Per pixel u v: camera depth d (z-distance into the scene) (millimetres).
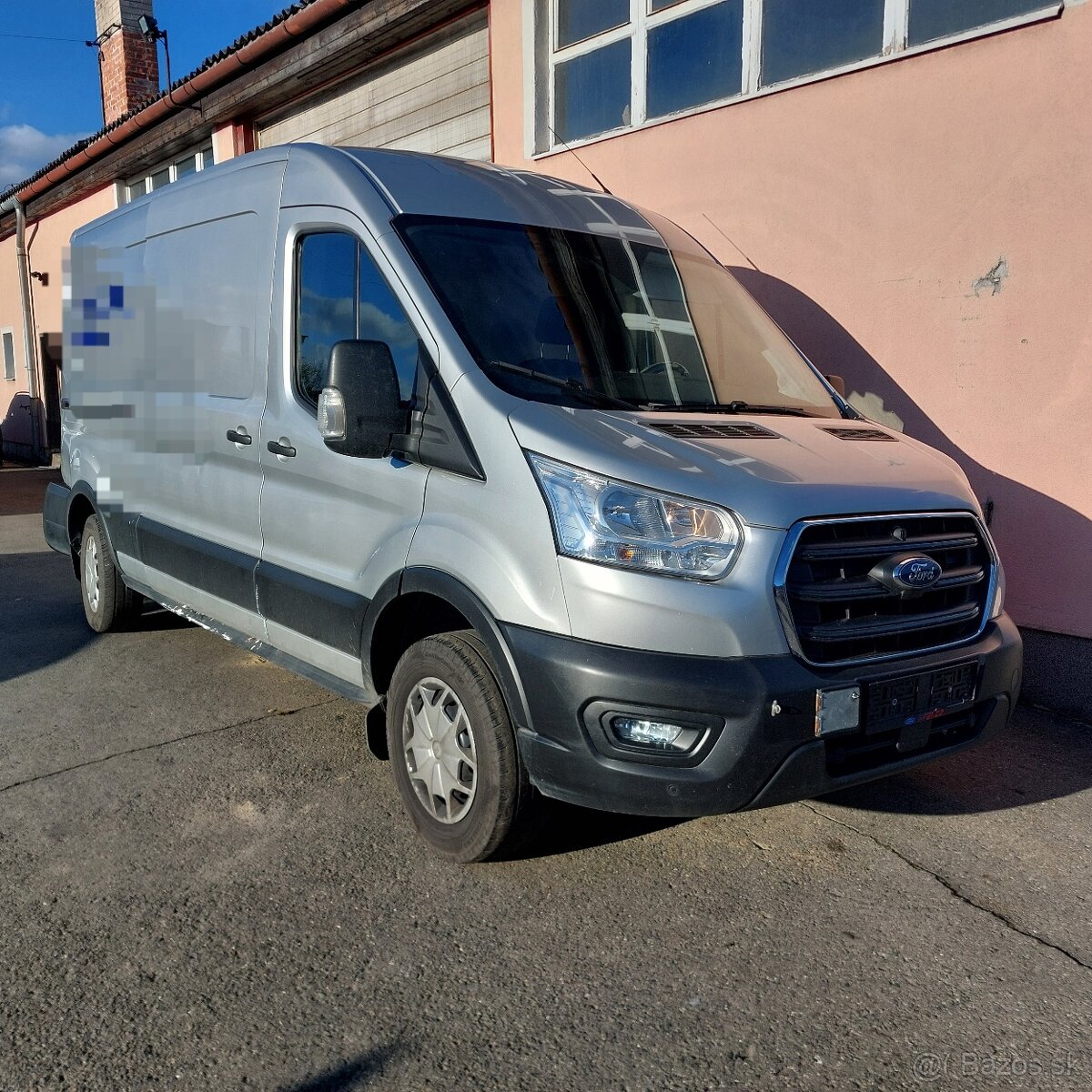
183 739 4445
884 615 3096
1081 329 4797
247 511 4371
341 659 3811
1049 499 4996
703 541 2852
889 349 5594
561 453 2994
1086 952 2973
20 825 3594
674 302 4172
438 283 3506
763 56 6180
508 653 3002
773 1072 2430
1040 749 4582
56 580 7898
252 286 4352
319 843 3502
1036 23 4828
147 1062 2406
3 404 20516
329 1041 2498
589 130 7562
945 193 5258
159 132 12992
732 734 2789
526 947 2916
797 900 3219
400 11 8477
